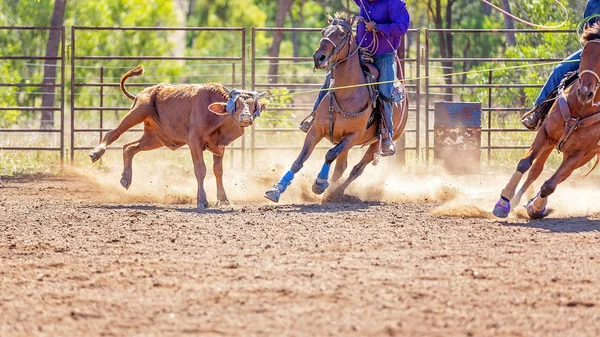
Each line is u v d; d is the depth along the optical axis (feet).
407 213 44.83
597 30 39.99
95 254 33.47
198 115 47.67
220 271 30.09
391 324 23.73
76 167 72.28
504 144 81.71
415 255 32.89
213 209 46.16
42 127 95.91
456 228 39.60
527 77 91.91
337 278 28.89
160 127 50.60
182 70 134.72
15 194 55.83
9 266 31.32
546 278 28.99
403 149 72.33
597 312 25.08
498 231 38.75
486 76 101.09
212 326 23.68
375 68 49.29
